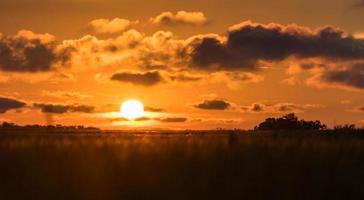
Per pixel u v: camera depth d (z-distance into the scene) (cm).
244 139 4672
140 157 3778
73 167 3653
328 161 3781
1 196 3466
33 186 3531
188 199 3484
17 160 3719
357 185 3584
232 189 3494
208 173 3603
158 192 3516
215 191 3494
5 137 5297
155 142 4409
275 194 3509
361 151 4003
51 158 3759
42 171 3622
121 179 3597
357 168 3731
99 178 3600
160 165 3694
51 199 3509
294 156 3847
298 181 3591
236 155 3856
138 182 3572
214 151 3903
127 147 4044
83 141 4531
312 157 3841
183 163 3706
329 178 3625
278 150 3978
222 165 3684
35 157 3766
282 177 3588
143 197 3516
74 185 3559
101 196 3538
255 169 3628
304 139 4744
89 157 3775
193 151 3888
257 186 3522
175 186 3522
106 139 4872
